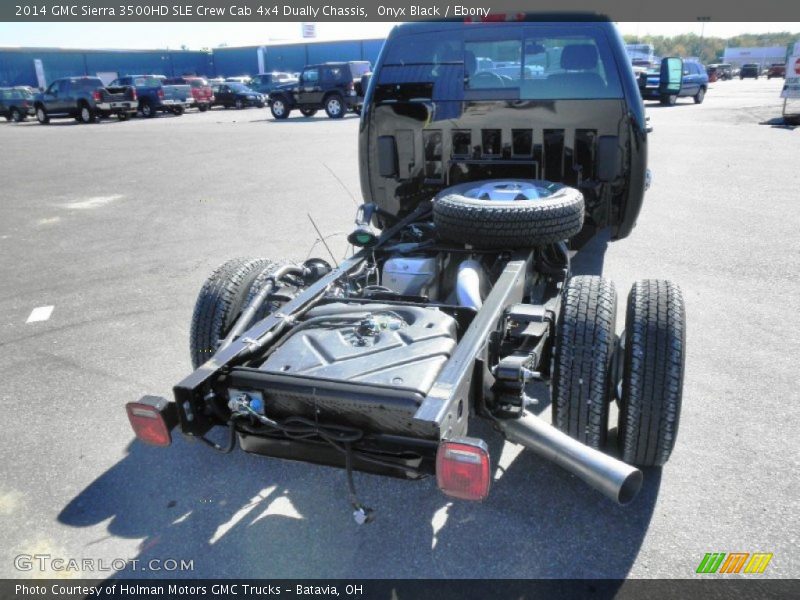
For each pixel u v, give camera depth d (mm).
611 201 4961
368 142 5430
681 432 3721
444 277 4047
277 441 2875
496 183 4371
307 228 8617
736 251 6980
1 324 5715
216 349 3654
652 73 26500
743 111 23734
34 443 3859
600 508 3156
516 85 4945
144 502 3326
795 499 3166
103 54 57500
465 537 3006
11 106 33906
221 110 38031
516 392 2854
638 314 3146
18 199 11375
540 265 4156
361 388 2617
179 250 7840
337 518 3172
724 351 4684
